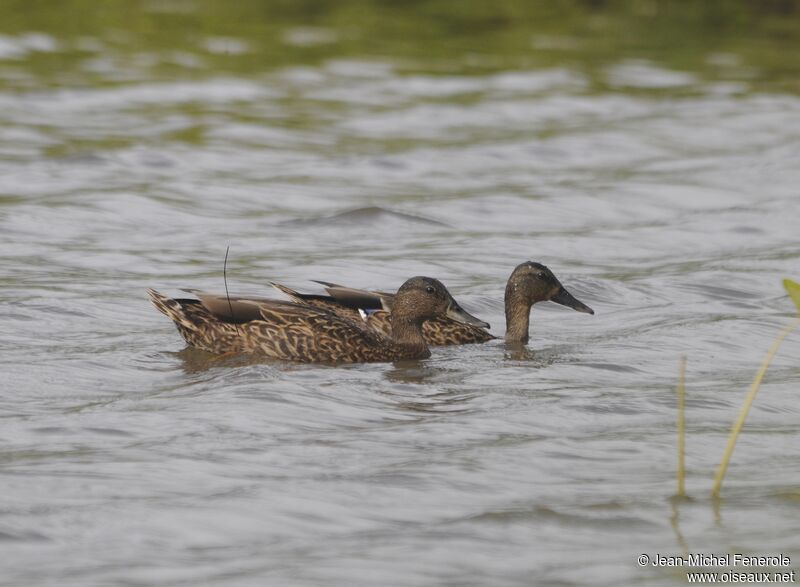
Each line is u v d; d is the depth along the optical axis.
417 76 35.50
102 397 12.66
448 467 10.48
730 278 18.52
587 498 9.78
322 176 25.28
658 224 22.19
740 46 40.84
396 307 15.16
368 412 12.26
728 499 9.77
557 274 18.72
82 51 36.72
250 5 44.59
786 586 8.16
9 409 12.17
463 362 14.71
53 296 16.69
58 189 23.23
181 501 9.61
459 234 21.31
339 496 9.77
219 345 14.66
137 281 17.83
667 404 12.63
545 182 25.20
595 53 39.34
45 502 9.55
